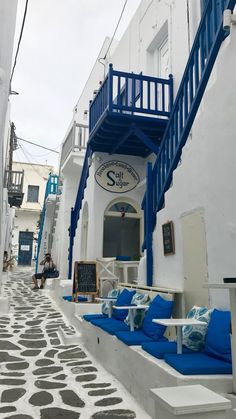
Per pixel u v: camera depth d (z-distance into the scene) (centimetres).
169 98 698
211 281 368
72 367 430
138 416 290
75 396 335
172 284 471
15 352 491
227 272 340
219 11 448
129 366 350
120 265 796
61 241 1362
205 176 392
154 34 809
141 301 458
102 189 834
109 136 768
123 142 765
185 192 441
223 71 366
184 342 321
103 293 760
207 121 393
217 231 361
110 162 848
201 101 441
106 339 432
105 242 1002
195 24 646
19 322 686
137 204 857
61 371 413
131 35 962
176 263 463
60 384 368
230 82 352
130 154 862
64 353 494
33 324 672
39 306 870
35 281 1216
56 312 794
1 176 789
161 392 185
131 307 423
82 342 551
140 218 855
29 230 2844
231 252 335
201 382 250
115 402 321
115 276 772
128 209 859
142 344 346
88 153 921
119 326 445
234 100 343
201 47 471
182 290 435
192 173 424
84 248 957
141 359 320
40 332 612
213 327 300
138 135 696
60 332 609
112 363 404
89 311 654
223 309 342
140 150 845
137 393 324
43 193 2903
